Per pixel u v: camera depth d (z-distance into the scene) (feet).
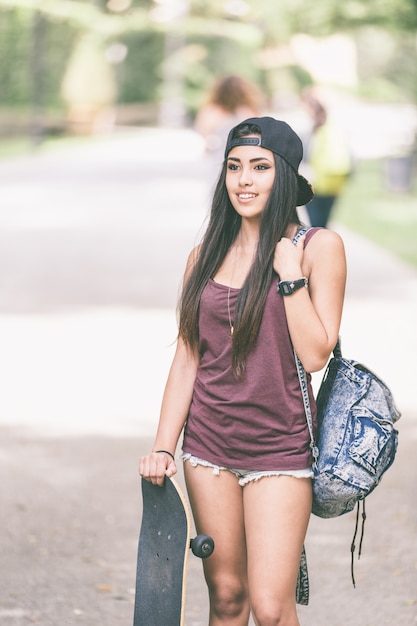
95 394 33.06
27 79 188.75
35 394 33.01
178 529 13.15
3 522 22.71
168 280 54.44
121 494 24.57
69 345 39.70
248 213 13.83
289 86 258.16
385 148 133.28
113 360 37.47
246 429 13.62
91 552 21.27
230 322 13.67
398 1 103.14
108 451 27.71
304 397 13.62
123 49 220.43
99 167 131.44
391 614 18.57
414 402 32.04
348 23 108.37
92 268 58.23
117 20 219.20
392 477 25.80
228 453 13.75
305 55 250.98
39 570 20.34
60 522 22.80
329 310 13.64
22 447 27.91
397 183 100.94
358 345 39.45
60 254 63.36
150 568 13.64
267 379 13.53
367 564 20.79
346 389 13.73
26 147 171.22
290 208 13.79
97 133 208.44
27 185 108.68
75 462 26.78
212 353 13.96
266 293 13.47
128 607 18.84
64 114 204.03
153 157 148.05
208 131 49.21
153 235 72.23
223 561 13.99
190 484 14.06
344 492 13.47
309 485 13.62
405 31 106.93
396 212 87.76
